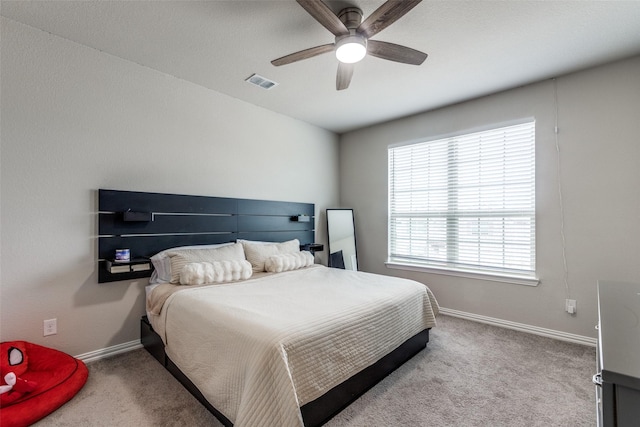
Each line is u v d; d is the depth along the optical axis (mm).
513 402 1826
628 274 2467
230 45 2299
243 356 1463
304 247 3975
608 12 1896
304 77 2826
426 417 1693
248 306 1890
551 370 2205
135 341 2584
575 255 2699
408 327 2311
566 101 2746
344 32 1767
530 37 2174
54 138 2186
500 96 3133
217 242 3141
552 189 2812
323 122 4156
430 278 3670
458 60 2500
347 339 1746
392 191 4125
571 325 2715
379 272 4203
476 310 3293
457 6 1850
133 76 2566
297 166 4035
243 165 3404
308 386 1482
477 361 2348
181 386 1985
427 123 3723
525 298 2969
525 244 3000
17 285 2039
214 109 3131
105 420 1653
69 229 2250
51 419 1651
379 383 2029
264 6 1863
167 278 2566
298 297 2150
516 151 3055
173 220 2801
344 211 4414
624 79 2477
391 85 2986
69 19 1995
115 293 2475
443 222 3602
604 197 2566
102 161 2408
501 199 3154
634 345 756
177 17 1970
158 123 2723
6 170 2002
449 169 3553
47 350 2033
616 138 2512
